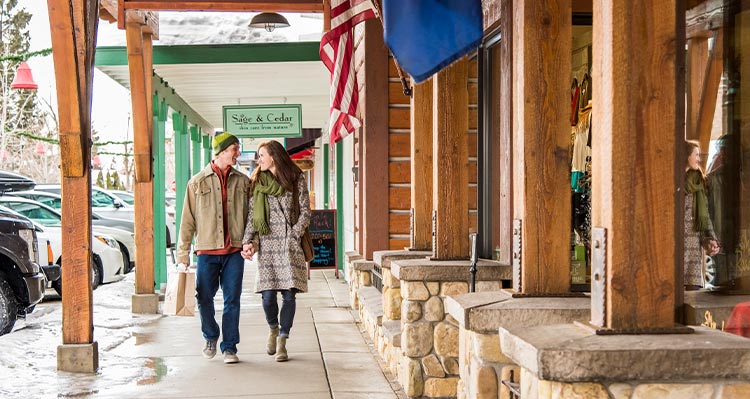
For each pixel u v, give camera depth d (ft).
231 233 21.79
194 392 18.71
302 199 22.13
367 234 28.76
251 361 22.34
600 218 9.76
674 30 9.36
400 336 19.67
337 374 20.62
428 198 22.41
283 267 21.97
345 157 46.06
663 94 9.37
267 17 33.58
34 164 144.25
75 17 20.39
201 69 38.50
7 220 27.91
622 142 9.35
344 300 36.01
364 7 25.59
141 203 32.35
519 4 13.12
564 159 13.01
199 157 61.67
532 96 12.96
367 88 28.19
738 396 8.74
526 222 13.01
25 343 25.49
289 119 45.70
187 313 22.38
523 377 9.92
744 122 12.05
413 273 17.87
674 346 8.77
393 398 18.15
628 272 9.39
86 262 21.12
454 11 12.63
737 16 12.20
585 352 8.63
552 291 13.14
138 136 32.17
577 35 19.66
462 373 14.20
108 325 28.94
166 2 29.71
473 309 12.50
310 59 36.29
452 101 19.11
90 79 21.11
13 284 28.07
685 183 12.98
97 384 19.58
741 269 11.98
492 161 19.51
